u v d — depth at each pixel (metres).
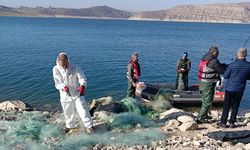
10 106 14.41
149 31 105.38
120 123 10.60
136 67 13.04
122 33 87.94
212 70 10.62
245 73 9.98
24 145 8.54
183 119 10.80
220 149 8.40
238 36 85.38
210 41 64.25
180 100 16.08
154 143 8.93
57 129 9.83
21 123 10.30
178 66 17.03
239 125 10.78
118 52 40.81
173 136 9.59
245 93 20.06
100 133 9.66
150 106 14.72
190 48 48.84
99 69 27.69
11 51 38.25
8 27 100.88
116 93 19.81
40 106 16.53
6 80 22.17
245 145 8.73
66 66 9.45
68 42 53.22
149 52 42.06
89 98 18.70
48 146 8.49
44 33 74.81
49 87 20.27
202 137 9.38
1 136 9.22
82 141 8.88
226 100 10.31
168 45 53.25
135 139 9.18
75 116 9.87
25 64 28.84
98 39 62.25
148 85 17.91
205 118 11.05
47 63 29.72
